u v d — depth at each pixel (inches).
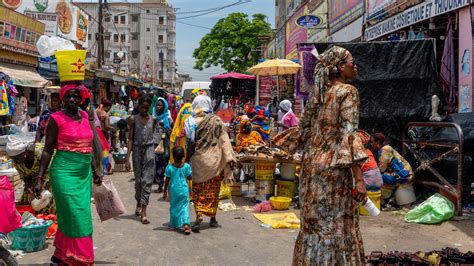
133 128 285.6
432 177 322.0
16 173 329.1
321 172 148.5
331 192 147.9
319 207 148.6
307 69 391.9
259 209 311.7
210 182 261.3
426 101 355.9
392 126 355.6
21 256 208.2
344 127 143.7
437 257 186.4
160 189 382.3
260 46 1670.8
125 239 241.3
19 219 173.6
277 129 497.4
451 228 261.3
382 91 356.5
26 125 532.4
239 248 228.5
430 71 357.1
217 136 260.7
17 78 565.0
